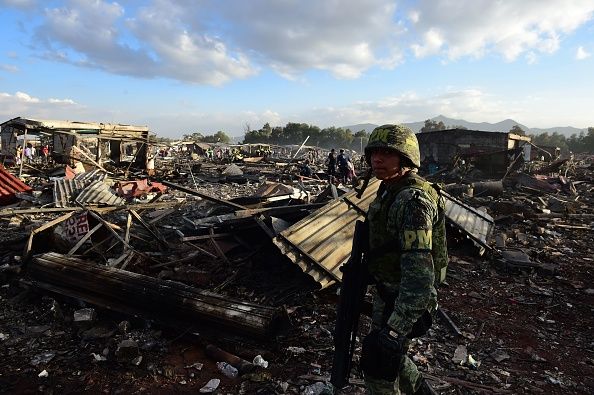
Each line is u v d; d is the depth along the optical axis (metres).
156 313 4.27
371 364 1.97
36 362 3.62
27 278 5.30
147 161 26.11
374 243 2.20
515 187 18.75
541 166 28.61
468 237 7.36
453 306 5.27
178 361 3.69
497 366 3.82
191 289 4.29
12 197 12.05
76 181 12.54
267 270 6.00
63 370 3.52
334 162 21.81
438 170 26.23
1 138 25.00
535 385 3.51
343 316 2.35
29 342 3.99
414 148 2.15
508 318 4.96
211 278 5.71
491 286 6.09
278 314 3.88
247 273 5.87
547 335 4.52
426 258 1.90
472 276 6.52
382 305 2.27
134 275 4.61
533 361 3.93
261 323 3.74
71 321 4.41
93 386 3.31
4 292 5.21
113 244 6.46
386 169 2.14
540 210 12.79
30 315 4.59
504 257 7.13
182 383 3.38
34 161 28.05
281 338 4.12
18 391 3.23
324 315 4.75
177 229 7.92
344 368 2.36
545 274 6.68
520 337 4.44
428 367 3.74
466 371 3.70
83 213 6.43
